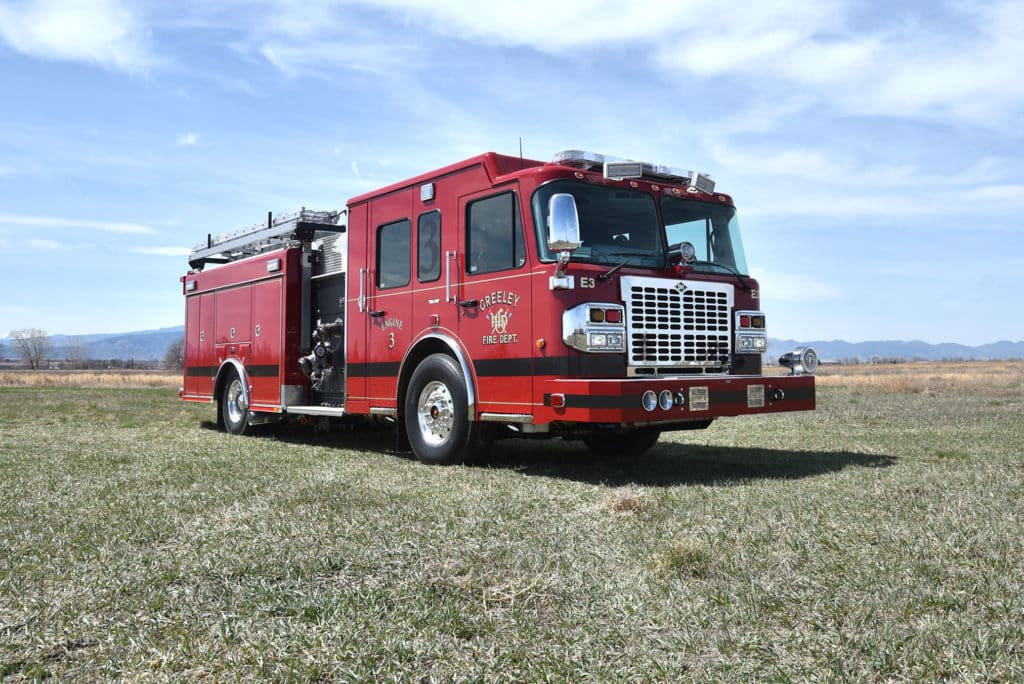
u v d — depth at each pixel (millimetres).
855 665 2518
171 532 4531
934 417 11641
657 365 6566
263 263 10406
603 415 5930
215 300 11750
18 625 3029
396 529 4473
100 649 2809
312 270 10023
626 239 6789
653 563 3689
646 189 7051
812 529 4227
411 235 7930
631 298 6488
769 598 3143
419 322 7738
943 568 3461
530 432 6801
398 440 7969
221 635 2908
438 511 4969
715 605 3092
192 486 6023
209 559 3889
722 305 7094
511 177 6793
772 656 2615
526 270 6562
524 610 3100
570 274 6246
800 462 7020
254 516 4887
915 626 2803
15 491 5867
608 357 6324
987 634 2674
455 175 7402
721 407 6461
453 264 7355
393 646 2742
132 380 39469
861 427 10352
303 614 3102
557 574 3531
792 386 6961
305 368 9742
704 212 7461
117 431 11164
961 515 4484
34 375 45969
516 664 2604
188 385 12477
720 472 6527
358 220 8695
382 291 8266
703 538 4098
